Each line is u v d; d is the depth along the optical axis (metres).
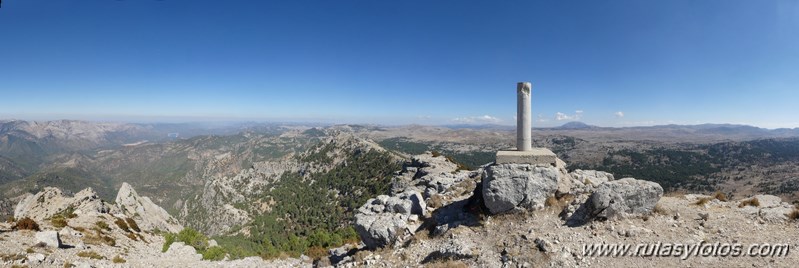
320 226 146.12
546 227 24.31
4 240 28.95
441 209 31.92
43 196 73.62
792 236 19.94
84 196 69.44
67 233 35.44
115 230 45.19
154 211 93.38
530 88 31.53
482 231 26.11
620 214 23.72
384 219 29.67
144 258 34.00
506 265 20.66
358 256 27.02
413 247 26.06
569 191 28.03
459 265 21.27
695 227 22.09
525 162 29.59
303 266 30.64
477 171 43.22
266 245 85.62
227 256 38.50
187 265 32.75
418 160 84.12
